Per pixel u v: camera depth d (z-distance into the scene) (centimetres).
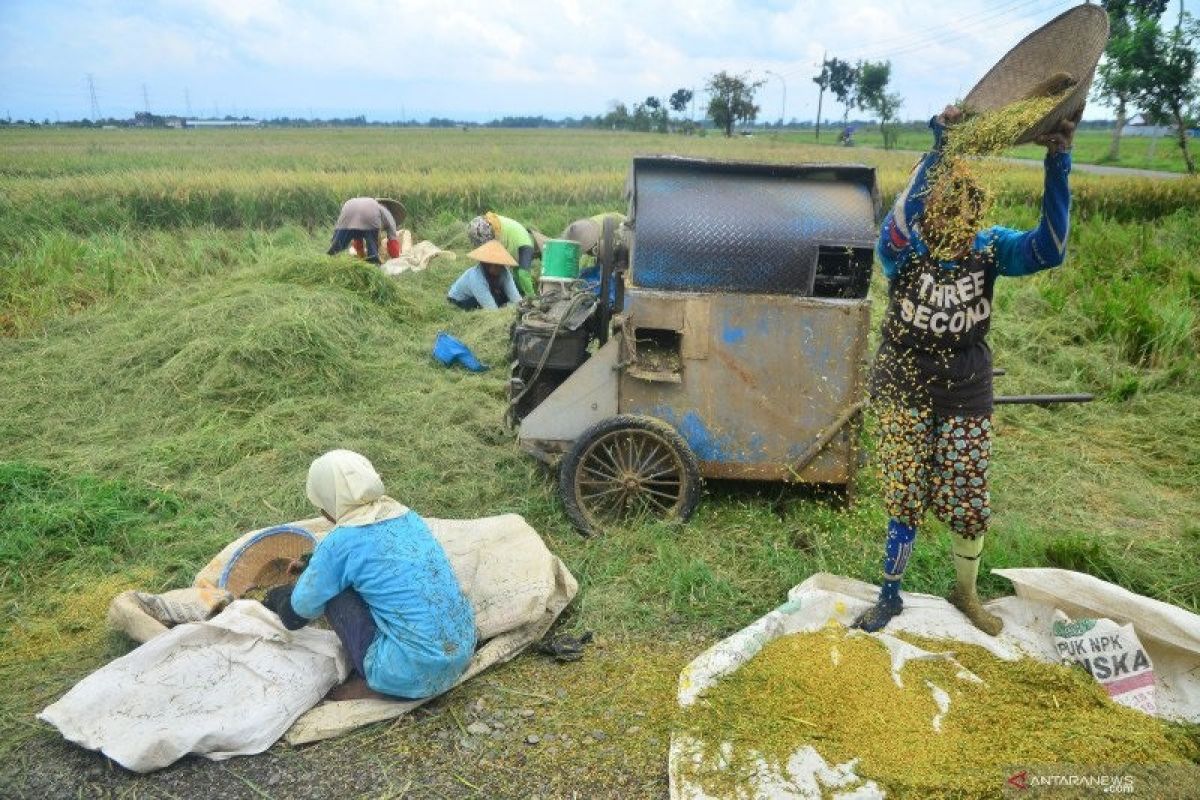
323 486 301
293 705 293
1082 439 576
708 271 420
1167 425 587
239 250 1178
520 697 313
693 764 263
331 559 290
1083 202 1723
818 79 8419
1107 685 302
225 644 301
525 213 1748
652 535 418
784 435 431
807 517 441
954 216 284
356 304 743
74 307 838
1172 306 779
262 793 265
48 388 613
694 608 370
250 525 443
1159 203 1719
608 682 322
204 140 5381
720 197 425
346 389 621
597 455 437
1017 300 857
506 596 345
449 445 528
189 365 611
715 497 467
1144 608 306
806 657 313
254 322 645
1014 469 523
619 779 272
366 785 269
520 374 514
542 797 265
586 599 375
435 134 7350
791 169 434
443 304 857
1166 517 464
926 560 391
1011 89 314
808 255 416
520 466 502
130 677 287
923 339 298
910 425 310
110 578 394
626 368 425
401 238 1150
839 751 267
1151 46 2384
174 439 538
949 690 298
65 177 2017
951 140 287
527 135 7169
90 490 459
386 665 290
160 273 1012
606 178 2127
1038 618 332
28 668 329
